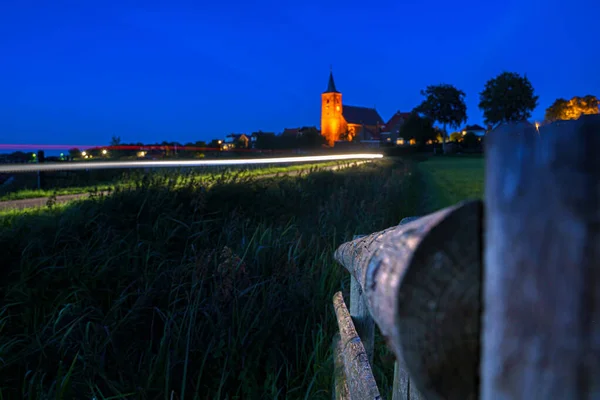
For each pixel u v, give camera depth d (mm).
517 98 88062
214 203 5660
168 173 8102
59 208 4926
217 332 3092
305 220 6141
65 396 2523
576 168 384
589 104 67500
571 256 387
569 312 390
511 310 422
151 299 3504
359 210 6730
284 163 24531
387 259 590
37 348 2883
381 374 2705
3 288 3336
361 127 156000
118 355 2898
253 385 2820
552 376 400
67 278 3545
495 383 438
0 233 3807
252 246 4598
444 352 498
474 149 92938
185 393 2936
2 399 2684
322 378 2889
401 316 502
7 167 11336
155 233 4590
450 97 96312
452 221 486
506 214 425
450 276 490
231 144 85875
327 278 4309
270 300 3494
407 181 13555
